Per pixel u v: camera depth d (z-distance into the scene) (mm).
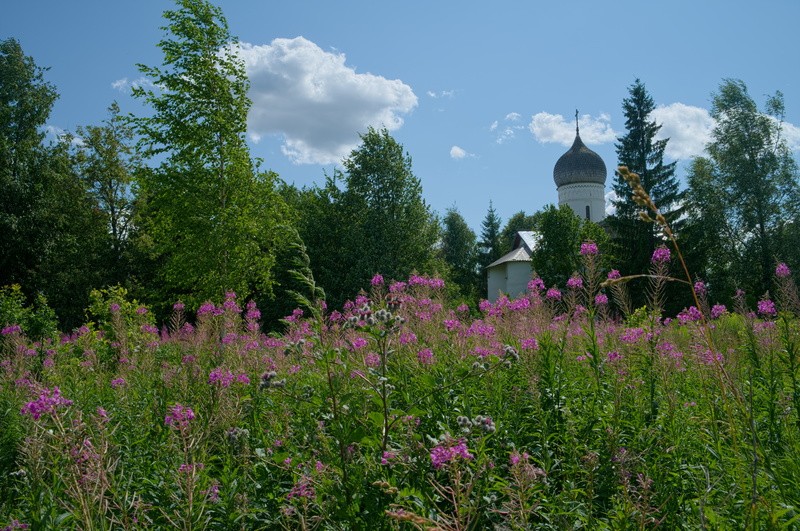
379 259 37062
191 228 22719
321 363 3732
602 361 5598
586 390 5281
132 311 14852
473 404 4977
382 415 3672
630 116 45375
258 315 9109
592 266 6230
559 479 4121
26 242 33406
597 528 3307
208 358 8203
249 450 4293
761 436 4184
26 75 38156
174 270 23297
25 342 10695
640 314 8977
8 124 37281
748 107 40031
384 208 40031
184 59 22484
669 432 4191
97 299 15555
